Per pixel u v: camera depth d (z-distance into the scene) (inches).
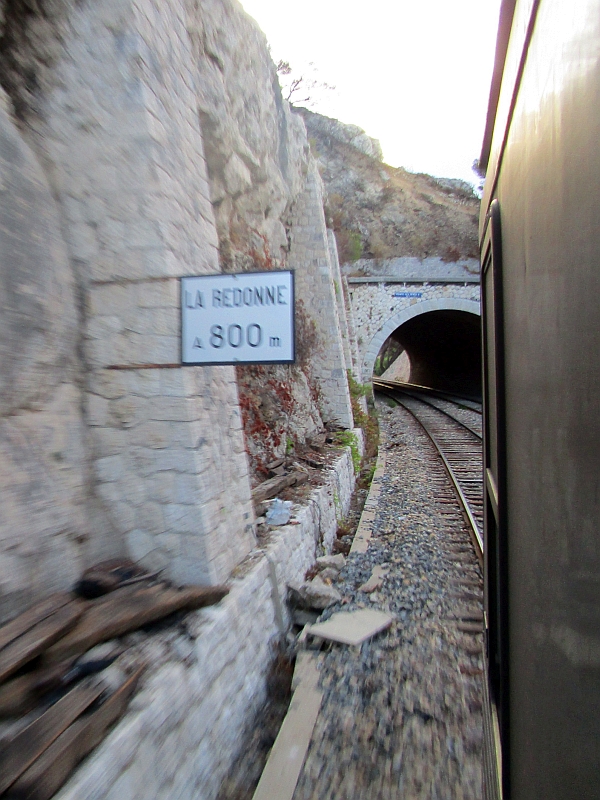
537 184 53.7
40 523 133.4
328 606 202.4
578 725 37.8
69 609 126.3
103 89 153.6
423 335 1370.6
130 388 155.8
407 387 1550.2
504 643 78.9
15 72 155.1
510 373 75.5
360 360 862.5
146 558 157.2
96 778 92.4
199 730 126.1
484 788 108.6
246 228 356.8
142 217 152.8
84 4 153.3
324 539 284.4
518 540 68.2
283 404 366.6
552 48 47.4
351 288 915.4
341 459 386.9
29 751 89.6
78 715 99.3
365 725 149.0
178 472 154.4
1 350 126.3
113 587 142.9
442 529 302.2
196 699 127.3
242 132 330.0
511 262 72.9
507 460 80.7
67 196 156.5
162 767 110.3
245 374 323.9
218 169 301.6
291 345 140.3
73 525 146.6
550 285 48.2
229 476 179.3
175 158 166.6
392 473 452.8
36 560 131.0
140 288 153.9
